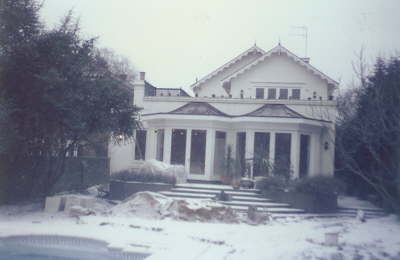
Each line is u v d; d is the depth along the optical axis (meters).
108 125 15.89
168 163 21.95
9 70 14.54
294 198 17.61
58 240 11.20
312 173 21.58
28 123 14.91
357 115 8.88
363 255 9.73
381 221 15.92
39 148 16.14
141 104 25.02
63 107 14.46
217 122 21.91
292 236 11.98
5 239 11.04
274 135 21.30
